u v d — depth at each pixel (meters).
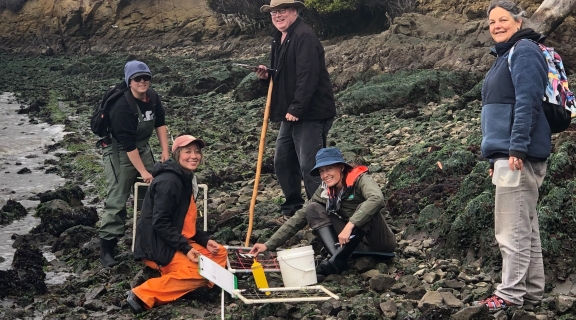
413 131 10.42
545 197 5.08
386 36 16.31
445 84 12.79
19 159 10.77
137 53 29.97
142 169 5.53
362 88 12.75
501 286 4.20
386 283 4.73
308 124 5.96
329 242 5.02
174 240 4.65
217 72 17.30
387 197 6.85
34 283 5.34
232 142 11.16
